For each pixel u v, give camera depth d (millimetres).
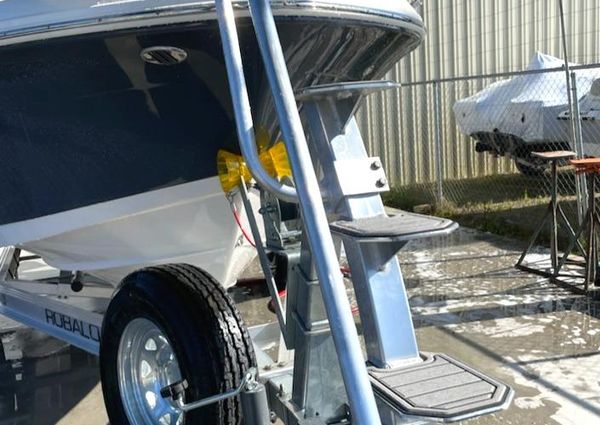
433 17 9836
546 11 10367
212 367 2117
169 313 2193
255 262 5496
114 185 2615
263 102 2502
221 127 2527
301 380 2076
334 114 1851
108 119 2461
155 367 2432
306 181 1427
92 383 3391
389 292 1775
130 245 2900
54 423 2973
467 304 4250
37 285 3537
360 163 1831
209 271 3211
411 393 1608
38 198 2709
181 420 2260
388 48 2746
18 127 2523
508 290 4500
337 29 2441
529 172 8969
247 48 2307
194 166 2615
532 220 6727
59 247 3035
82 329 2877
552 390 3002
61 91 2393
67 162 2578
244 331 2232
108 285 3719
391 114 9820
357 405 1311
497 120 8422
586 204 5281
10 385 3389
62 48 2268
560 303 4176
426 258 5523
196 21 2199
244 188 2604
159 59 2289
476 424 2703
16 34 2230
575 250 5383
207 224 2877
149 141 2518
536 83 8102
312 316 2049
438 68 9938
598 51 10773
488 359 3365
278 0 2219
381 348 1752
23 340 4031
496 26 10125
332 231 1702
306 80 2627
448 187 9273
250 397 1837
